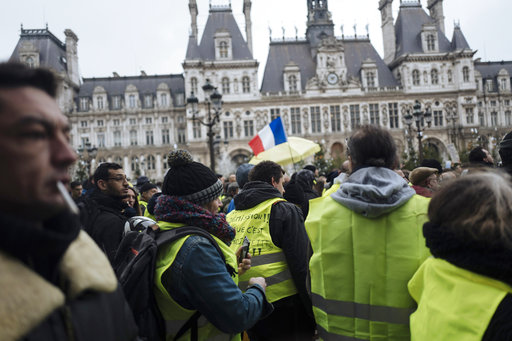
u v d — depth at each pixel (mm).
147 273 3342
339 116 63750
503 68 75438
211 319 3328
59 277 1771
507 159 4496
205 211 3732
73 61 70000
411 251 3396
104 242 5191
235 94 62812
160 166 67812
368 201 3441
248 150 62156
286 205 5195
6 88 1561
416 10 70562
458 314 2408
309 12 71250
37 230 1507
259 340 5156
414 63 64875
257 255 5008
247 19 74688
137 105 69312
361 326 3547
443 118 64312
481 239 2365
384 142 3637
